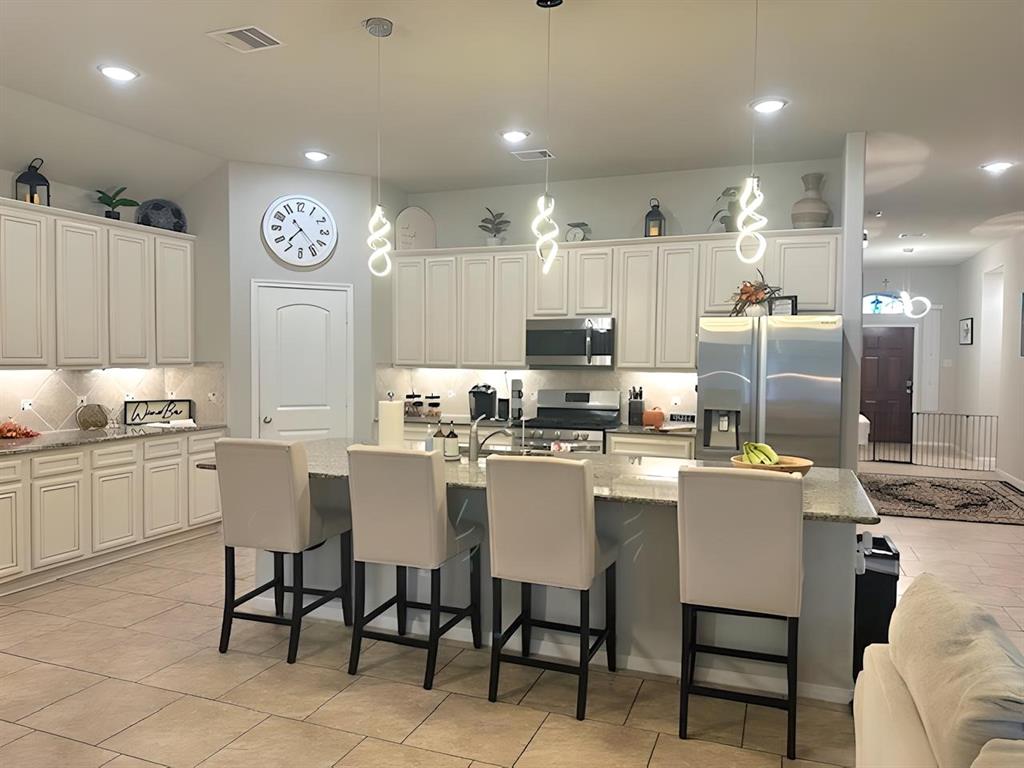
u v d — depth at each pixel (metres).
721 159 5.57
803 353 4.77
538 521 2.88
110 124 4.81
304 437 6.05
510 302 6.12
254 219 5.82
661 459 4.05
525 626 3.31
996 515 6.68
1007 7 3.13
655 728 2.81
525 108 4.47
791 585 2.57
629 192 6.09
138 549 5.14
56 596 4.27
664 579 3.23
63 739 2.70
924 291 11.46
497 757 2.60
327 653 3.49
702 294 5.54
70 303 4.84
